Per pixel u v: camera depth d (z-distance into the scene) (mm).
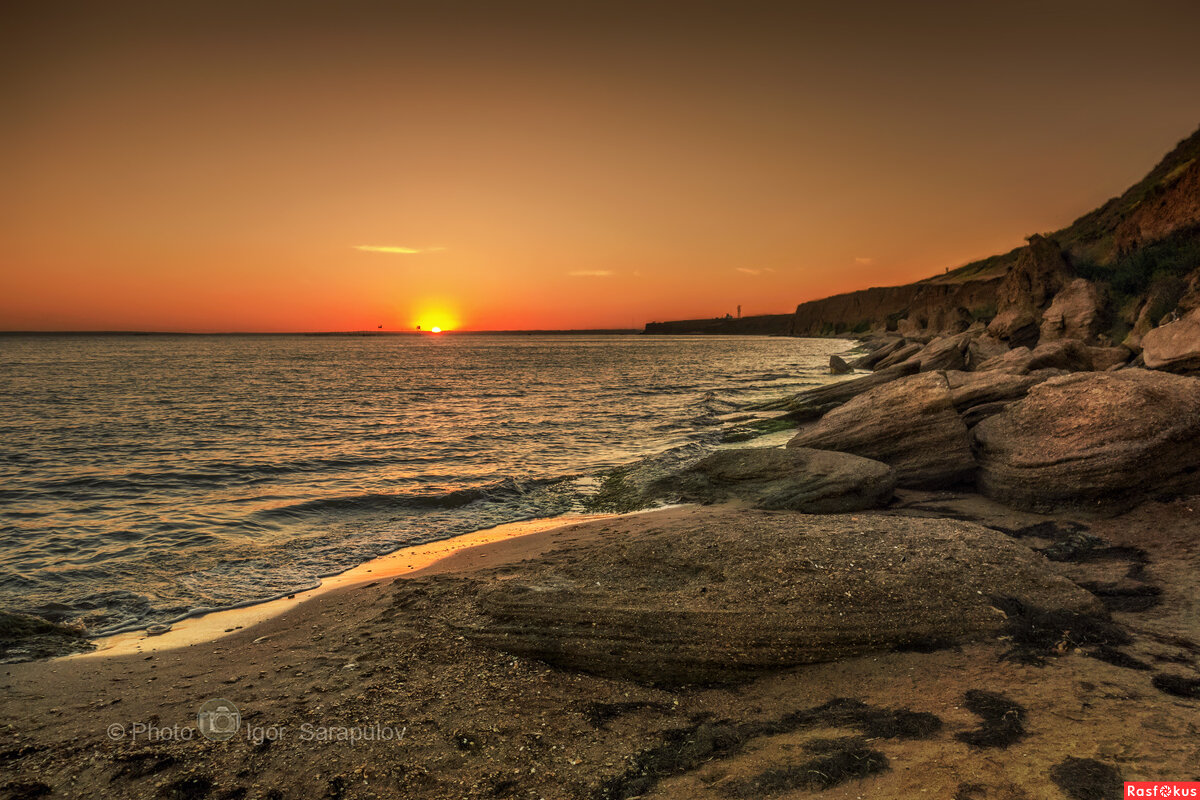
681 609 5828
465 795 3775
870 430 12562
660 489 13211
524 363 83125
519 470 17094
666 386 44281
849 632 5438
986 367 23375
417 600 7262
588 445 21094
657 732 4465
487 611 6312
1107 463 8992
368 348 166750
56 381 50250
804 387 39781
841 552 6684
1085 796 3182
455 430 24875
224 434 24125
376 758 4184
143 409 32156
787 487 11422
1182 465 8656
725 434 20438
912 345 41750
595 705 4895
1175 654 4812
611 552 7387
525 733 4461
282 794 3854
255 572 9484
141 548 10711
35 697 5426
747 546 6969
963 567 6301
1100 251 40125
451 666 5555
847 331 151000
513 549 9906
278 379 54719
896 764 3686
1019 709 4168
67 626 7227
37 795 3930
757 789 3609
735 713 4691
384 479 16234
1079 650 4992
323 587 8758
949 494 11305
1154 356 14375
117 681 5797
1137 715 3932
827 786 3545
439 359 96938
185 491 14992
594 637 5660
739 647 5383
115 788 3986
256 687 5371
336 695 5109
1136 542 7695
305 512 13086
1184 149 47781
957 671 4867
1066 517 9109
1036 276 37250
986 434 11406
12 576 9242
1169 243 28953
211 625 7430
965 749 3750
